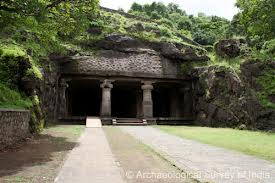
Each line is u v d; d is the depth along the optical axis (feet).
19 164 31.68
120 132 69.10
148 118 100.68
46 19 45.65
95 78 100.32
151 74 103.14
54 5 49.14
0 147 39.29
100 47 103.19
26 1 39.45
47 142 49.60
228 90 91.91
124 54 103.24
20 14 41.96
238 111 87.35
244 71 94.32
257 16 82.79
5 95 52.95
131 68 102.17
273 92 88.63
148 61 104.27
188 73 106.52
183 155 38.68
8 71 58.95
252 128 83.05
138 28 116.67
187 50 107.24
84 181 24.49
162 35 118.73
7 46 63.62
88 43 102.73
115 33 106.11
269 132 73.20
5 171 28.35
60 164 32.09
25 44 70.64
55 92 92.17
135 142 51.49
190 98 108.06
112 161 33.45
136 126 88.43
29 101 58.65
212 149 44.29
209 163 33.58
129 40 104.99
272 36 87.81
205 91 98.58
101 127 80.18
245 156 38.42
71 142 49.83
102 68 99.86
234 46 105.60
